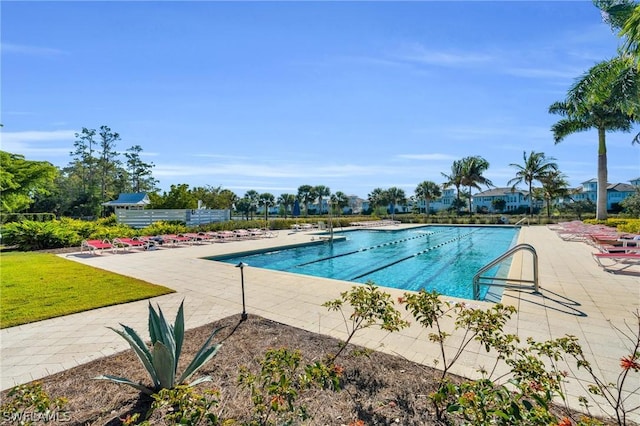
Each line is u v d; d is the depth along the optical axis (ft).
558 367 10.14
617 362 10.44
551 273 24.38
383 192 173.47
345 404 8.26
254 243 49.26
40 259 34.81
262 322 14.85
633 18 21.24
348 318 15.24
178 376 9.86
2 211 87.86
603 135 61.52
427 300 9.38
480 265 38.11
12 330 14.19
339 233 70.64
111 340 13.14
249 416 7.69
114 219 68.08
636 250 28.14
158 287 21.56
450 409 5.44
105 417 7.98
